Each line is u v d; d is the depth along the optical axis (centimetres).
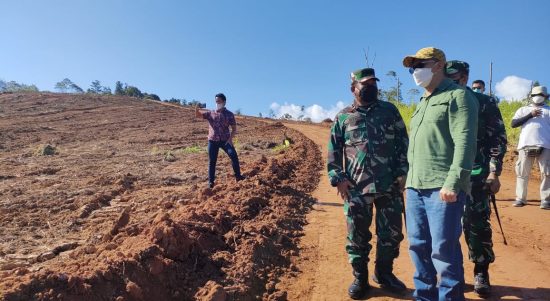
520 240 577
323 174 1102
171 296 393
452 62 409
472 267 488
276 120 3603
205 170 1098
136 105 4112
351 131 421
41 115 3003
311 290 447
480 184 407
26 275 346
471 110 328
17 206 706
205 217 552
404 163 420
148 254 401
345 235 612
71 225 609
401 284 436
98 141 1912
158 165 1201
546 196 734
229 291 412
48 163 1243
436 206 336
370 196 413
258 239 532
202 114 867
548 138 725
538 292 422
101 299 346
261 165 1071
